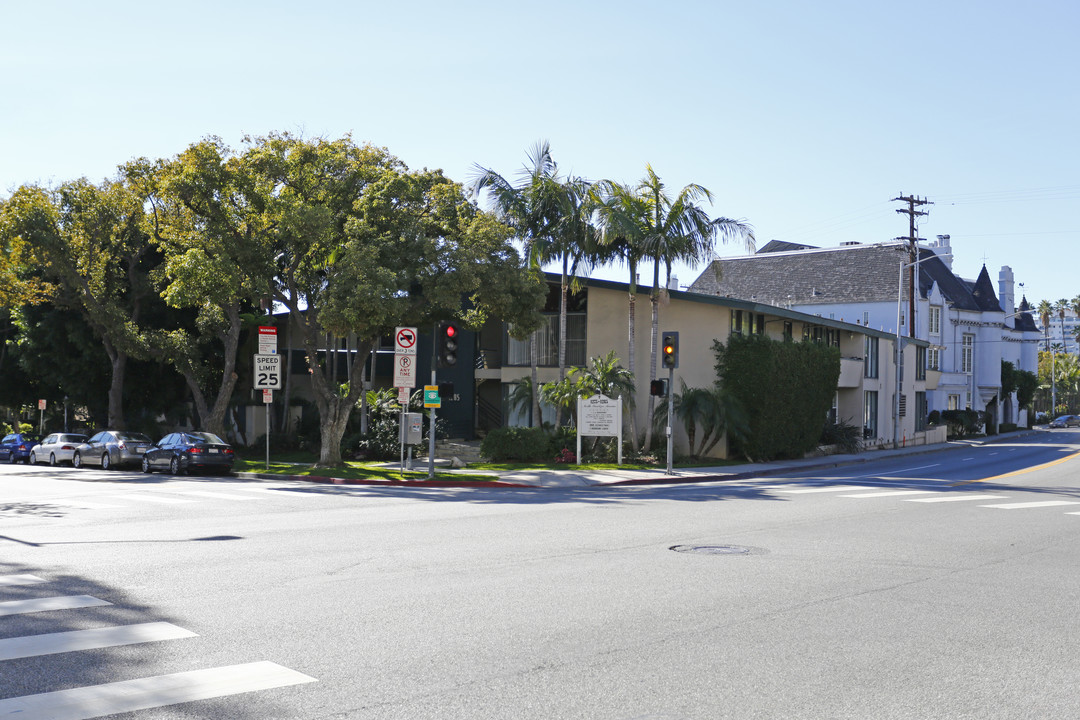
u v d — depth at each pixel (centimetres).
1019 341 9438
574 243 3544
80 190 3625
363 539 1338
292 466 3206
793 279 7544
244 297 3319
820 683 654
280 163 2969
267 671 664
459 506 1866
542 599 920
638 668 684
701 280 8088
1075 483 2723
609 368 3322
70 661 685
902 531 1518
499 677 655
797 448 3766
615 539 1361
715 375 3650
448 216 3066
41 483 2570
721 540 1371
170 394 4462
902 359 5291
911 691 639
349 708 586
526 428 3381
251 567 1089
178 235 3269
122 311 3638
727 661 707
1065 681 669
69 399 4922
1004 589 1019
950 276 8181
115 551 1209
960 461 4003
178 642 742
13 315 4484
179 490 2284
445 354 2709
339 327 2841
